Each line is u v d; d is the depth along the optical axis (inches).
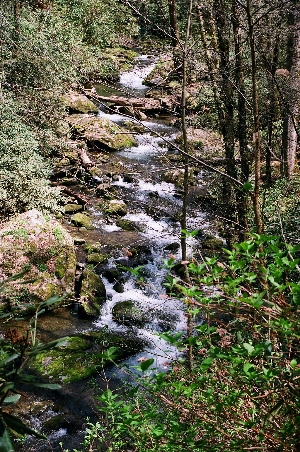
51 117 425.1
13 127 385.1
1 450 54.4
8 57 408.2
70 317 276.1
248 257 82.1
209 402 86.4
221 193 302.8
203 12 215.0
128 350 249.0
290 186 283.3
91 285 295.0
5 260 279.4
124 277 313.3
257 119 162.2
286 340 76.5
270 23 189.8
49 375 228.4
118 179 439.2
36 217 307.0
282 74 256.5
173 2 182.4
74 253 305.1
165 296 89.5
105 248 339.6
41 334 256.4
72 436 196.1
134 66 319.0
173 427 84.6
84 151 458.0
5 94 400.8
